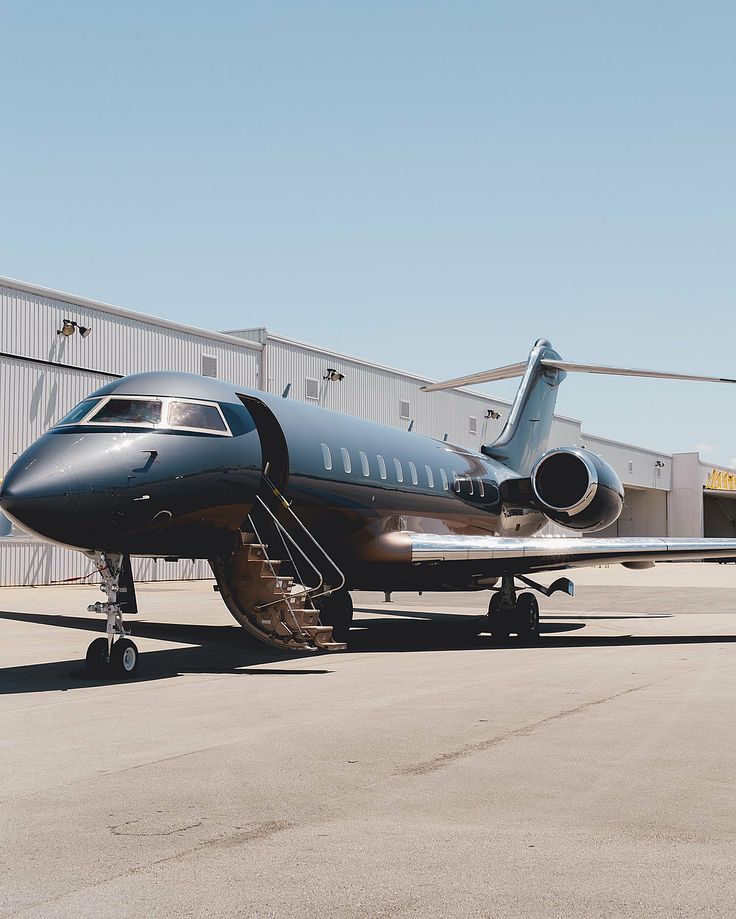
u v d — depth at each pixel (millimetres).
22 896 3771
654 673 10594
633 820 4793
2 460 28188
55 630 15820
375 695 8883
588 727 7219
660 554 14859
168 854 4266
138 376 11727
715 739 6777
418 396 44875
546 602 25891
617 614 21766
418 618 20953
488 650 13617
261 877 3980
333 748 6445
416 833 4570
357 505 14672
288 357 37688
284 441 13352
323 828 4648
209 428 11625
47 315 29391
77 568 31094
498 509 19469
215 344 34719
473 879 3965
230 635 15406
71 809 4977
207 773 5746
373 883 3918
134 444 10750
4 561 29094
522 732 7016
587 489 16922
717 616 21109
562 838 4500
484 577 15930
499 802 5117
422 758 6148
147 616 19781
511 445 21594
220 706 8234
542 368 22656
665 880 3957
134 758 6152
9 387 28438
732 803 5105
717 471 82812
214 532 11727
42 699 8703
